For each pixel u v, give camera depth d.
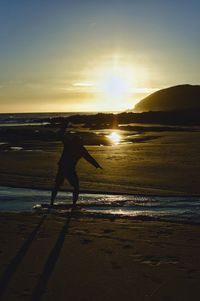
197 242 7.91
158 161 23.17
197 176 17.73
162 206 12.01
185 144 34.81
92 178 17.47
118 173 18.83
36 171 19.95
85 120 99.38
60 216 10.40
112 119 97.38
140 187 15.37
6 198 13.38
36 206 11.79
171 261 6.73
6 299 5.22
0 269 6.36
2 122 118.31
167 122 87.06
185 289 5.54
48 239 8.10
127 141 39.91
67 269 6.35
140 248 7.48
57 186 11.63
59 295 5.36
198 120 85.88
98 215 10.54
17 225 9.32
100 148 31.97
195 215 10.73
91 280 5.89
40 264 6.59
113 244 7.74
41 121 113.94
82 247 7.54
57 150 31.42
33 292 5.45
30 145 37.19
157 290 5.52
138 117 97.94
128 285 5.69
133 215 10.61
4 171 19.98
